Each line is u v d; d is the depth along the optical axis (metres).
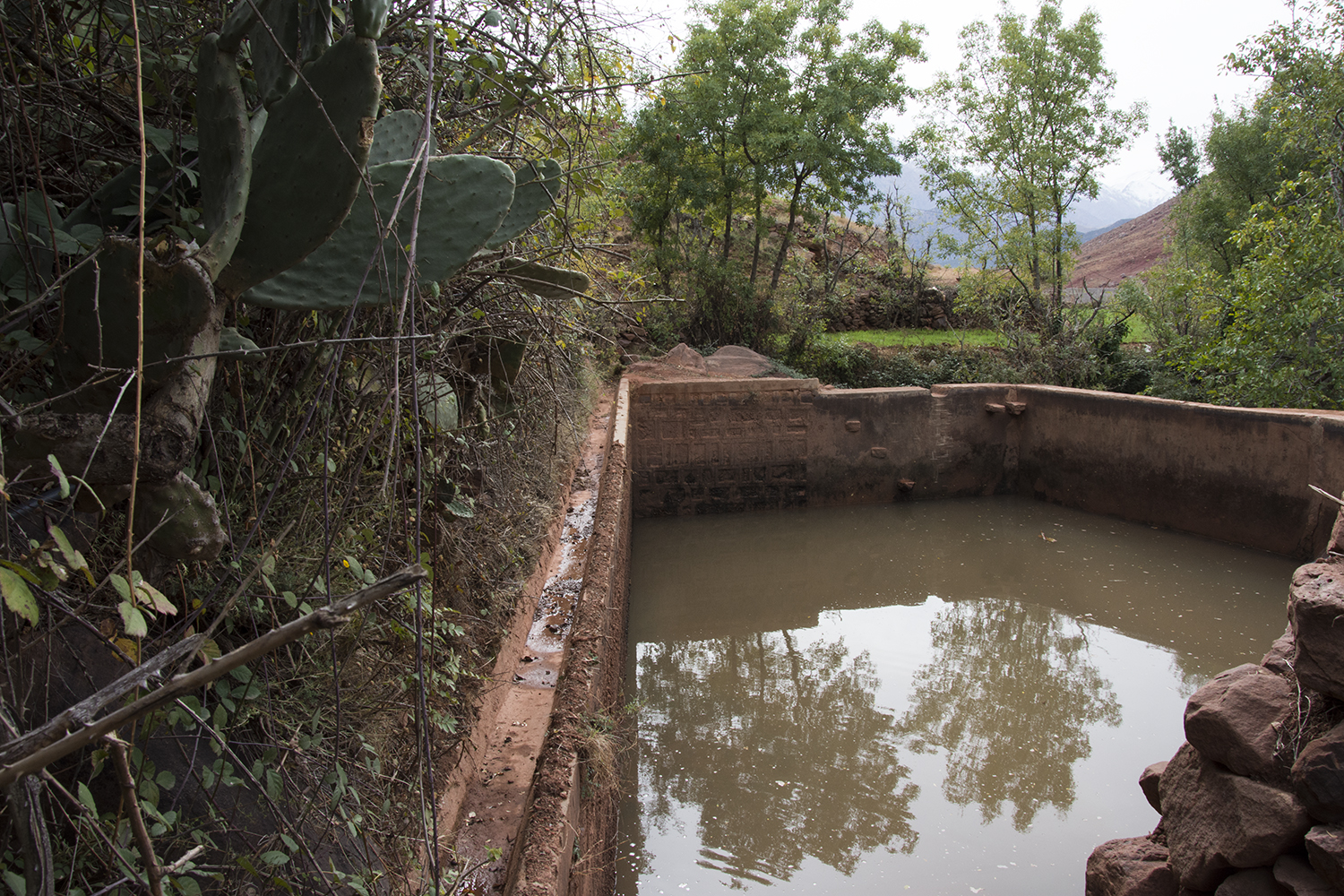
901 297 21.95
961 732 6.60
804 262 19.80
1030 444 12.97
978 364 16.55
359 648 2.43
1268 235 11.25
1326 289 10.53
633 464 11.46
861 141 16.17
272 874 1.75
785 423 12.54
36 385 1.79
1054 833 5.30
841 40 16.39
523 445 5.44
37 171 1.64
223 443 2.11
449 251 2.10
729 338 16.64
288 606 2.11
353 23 1.64
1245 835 2.59
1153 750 6.31
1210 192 21.00
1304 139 12.70
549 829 2.52
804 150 15.84
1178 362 12.76
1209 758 2.84
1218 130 20.48
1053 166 17.23
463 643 3.45
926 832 5.28
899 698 7.23
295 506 2.26
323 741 2.12
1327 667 2.44
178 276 1.48
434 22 1.83
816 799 5.61
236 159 1.66
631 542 10.23
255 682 1.91
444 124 2.86
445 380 3.08
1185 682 7.44
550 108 3.17
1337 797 2.37
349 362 2.46
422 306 2.58
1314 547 9.54
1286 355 11.14
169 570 1.82
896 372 16.66
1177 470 10.98
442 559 3.31
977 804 5.61
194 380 1.60
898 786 5.80
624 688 6.18
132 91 2.04
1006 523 11.99
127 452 1.44
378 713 2.46
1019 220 18.33
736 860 4.97
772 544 11.49
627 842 5.07
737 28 15.21
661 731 6.58
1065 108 17.25
